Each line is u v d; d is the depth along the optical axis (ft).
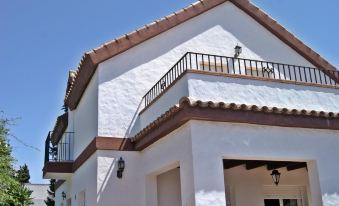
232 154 24.72
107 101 34.83
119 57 36.35
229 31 40.75
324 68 42.39
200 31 39.68
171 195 33.58
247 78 27.66
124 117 34.88
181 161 25.46
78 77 40.50
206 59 38.70
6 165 29.07
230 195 35.06
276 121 26.16
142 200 32.78
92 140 34.71
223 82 26.89
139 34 37.19
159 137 29.09
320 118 27.66
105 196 32.07
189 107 24.12
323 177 26.91
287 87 28.78
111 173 32.78
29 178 81.46
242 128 25.53
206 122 24.70
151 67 36.99
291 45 42.37
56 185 60.03
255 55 40.78
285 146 26.40
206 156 24.04
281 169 36.09
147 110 33.63
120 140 33.83
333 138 28.19
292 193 36.91
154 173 31.68
